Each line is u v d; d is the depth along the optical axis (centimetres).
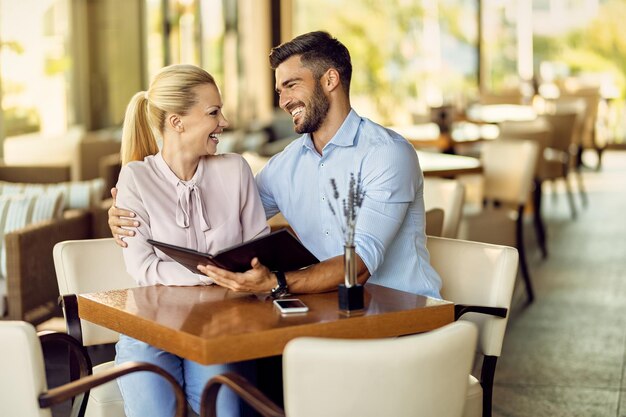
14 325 277
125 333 308
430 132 966
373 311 304
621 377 533
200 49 1282
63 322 623
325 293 330
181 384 344
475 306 358
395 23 1525
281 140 1239
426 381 260
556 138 1107
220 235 361
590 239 966
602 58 1689
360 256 338
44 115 967
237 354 277
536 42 1692
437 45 1581
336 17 1480
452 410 274
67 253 386
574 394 505
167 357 338
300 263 325
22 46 911
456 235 543
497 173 762
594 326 643
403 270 367
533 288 760
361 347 249
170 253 327
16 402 282
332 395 250
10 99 886
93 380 285
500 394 505
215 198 365
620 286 761
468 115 1208
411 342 255
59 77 1005
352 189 306
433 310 311
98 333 387
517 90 1587
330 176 366
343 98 365
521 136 898
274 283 321
